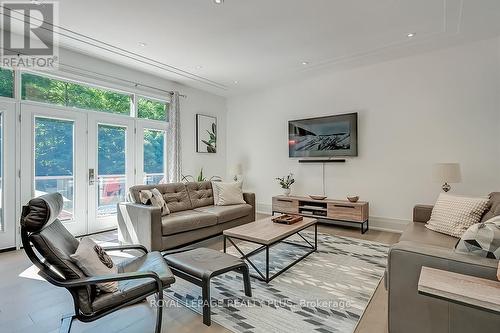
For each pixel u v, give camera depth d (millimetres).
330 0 2574
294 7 2689
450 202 2627
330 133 4785
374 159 4387
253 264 2711
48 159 3664
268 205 5723
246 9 2723
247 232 2721
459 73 3682
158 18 2885
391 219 4238
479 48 3541
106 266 1716
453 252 1412
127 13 2783
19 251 3258
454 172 3148
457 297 1060
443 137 3814
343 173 4703
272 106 5637
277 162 5578
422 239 2324
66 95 3865
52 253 1459
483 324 1288
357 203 4152
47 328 1776
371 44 3582
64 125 3830
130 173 4598
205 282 1842
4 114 3264
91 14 2807
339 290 2277
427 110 3926
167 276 1750
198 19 2908
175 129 5160
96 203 4160
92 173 4105
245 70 4598
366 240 3732
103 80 4137
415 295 1446
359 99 4516
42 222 1477
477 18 2924
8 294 2211
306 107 5141
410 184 4078
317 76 4941
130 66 4395
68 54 3746
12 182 3324
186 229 3301
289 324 1809
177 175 5160
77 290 1468
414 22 3004
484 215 2361
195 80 5152
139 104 4766
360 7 2695
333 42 3508
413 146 4047
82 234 3988
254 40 3434
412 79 4031
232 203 4250
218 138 6238
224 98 6414
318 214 4523
